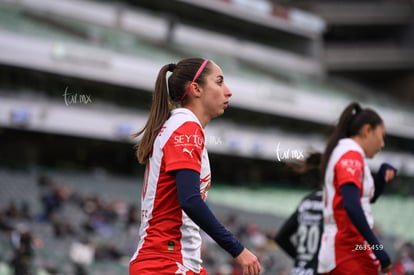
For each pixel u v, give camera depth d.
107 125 107.12
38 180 84.12
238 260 8.71
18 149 104.50
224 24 166.12
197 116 9.79
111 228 68.88
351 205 12.93
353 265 13.55
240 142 129.12
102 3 136.25
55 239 59.50
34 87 98.88
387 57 194.75
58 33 111.81
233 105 129.62
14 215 61.31
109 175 114.81
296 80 162.62
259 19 167.00
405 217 117.75
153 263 9.05
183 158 8.94
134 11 140.88
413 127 165.50
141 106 113.12
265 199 119.62
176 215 9.22
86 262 51.88
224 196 115.56
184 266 9.12
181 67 9.84
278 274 55.97
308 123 146.50
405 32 199.00
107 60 105.69
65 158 117.50
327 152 14.02
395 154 159.88
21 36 96.06
